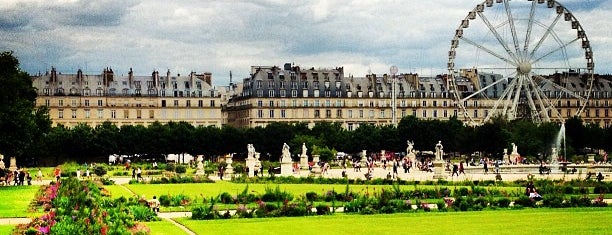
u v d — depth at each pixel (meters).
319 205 118.06
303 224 103.12
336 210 121.00
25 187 175.75
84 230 80.19
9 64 192.50
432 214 114.75
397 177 186.12
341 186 171.88
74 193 109.38
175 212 120.31
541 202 130.25
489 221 105.12
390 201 122.19
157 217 109.25
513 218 108.50
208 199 136.62
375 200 121.31
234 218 110.62
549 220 105.56
